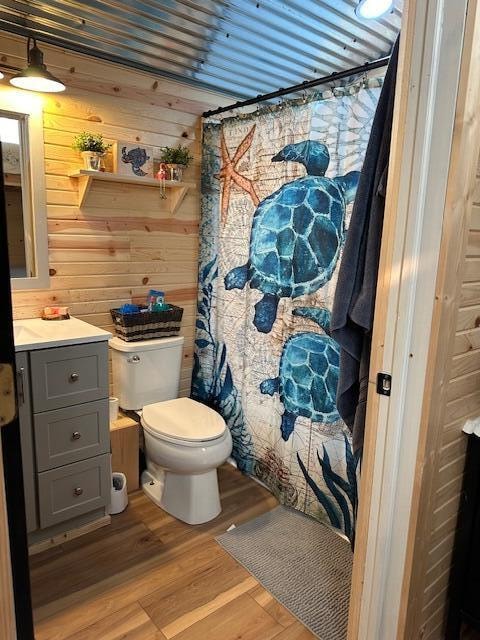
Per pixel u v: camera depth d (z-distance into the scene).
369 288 1.28
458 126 0.98
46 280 2.23
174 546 1.97
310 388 2.15
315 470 2.17
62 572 1.79
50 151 2.15
